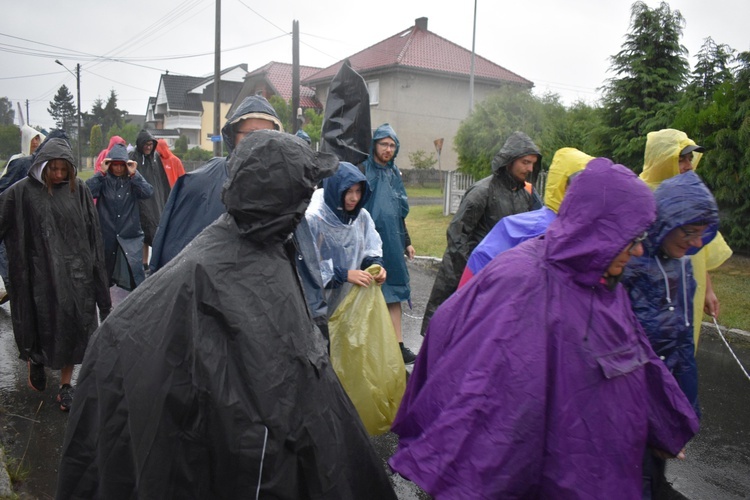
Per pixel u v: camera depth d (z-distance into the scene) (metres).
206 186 3.69
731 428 4.52
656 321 2.80
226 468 2.01
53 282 4.47
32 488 3.54
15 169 6.64
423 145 37.22
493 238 3.69
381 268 3.94
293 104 20.95
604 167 2.24
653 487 2.75
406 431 2.62
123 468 2.06
